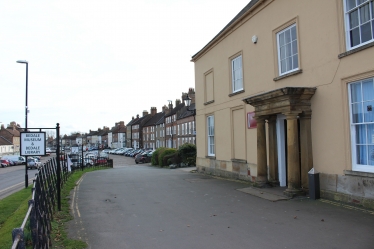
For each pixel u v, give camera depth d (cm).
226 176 1478
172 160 2700
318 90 904
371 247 496
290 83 1031
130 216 742
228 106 1464
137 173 1922
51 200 776
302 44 975
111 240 567
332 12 859
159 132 7438
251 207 804
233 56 1420
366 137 772
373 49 737
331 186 847
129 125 10231
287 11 1048
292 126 907
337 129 837
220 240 555
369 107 762
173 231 615
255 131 1230
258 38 1218
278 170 1098
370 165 759
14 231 272
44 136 934
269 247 512
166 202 902
